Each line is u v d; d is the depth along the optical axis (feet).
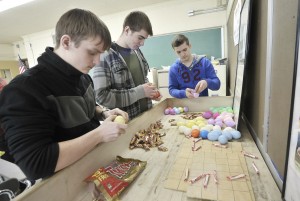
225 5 11.00
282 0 1.81
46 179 1.66
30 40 16.90
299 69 1.33
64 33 1.93
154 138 2.97
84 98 2.56
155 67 13.21
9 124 1.62
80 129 2.33
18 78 1.79
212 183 1.90
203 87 4.82
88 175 2.05
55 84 2.02
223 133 2.90
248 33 2.99
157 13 12.54
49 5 10.61
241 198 1.68
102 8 12.08
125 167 2.17
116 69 3.72
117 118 2.46
